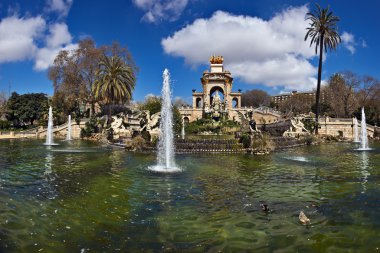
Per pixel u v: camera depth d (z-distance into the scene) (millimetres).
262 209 8742
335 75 76938
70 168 15992
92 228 7191
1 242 6227
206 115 47969
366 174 14523
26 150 26516
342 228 7219
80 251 5984
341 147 32562
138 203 9328
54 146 31734
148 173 14719
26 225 7172
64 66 59375
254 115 76312
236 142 27484
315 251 6016
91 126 51125
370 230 7086
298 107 94375
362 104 72000
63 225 7312
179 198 9969
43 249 6035
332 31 46781
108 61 51188
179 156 22844
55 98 59875
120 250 6043
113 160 19797
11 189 10609
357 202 9469
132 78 54312
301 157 22172
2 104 77938
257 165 17750
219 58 98562
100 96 55406
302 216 7762
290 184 12258
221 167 16938
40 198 9484
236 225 7445
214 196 10266
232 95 93750
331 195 10398
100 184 11914
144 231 7051
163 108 26469
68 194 10141
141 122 31391
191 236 6777
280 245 6289
